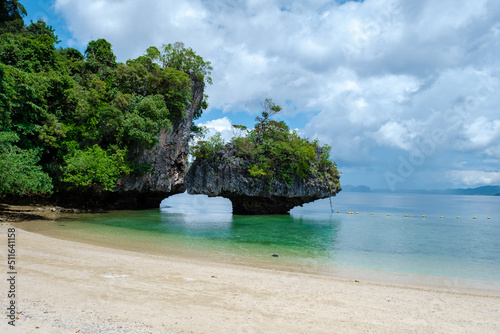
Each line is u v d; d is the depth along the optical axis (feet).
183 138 179.11
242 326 24.32
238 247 72.59
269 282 39.73
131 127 141.90
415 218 168.04
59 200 137.28
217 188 152.56
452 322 29.14
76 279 33.91
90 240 69.82
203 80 192.13
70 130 127.44
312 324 26.02
